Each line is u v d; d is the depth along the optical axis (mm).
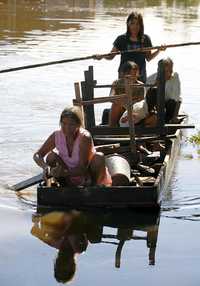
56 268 8883
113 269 8891
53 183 11750
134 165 13016
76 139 11398
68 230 10312
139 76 15664
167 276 8680
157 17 44250
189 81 23188
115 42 17016
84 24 37594
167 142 14016
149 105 14281
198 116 18734
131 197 11148
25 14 41594
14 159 14250
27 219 10719
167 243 9844
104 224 10594
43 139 15930
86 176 11648
